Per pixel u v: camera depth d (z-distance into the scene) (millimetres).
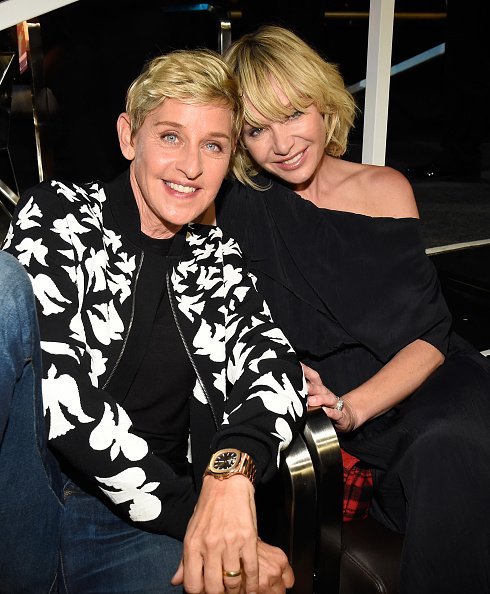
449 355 1787
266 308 1530
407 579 1467
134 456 1238
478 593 1518
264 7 5309
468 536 1501
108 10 3396
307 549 1387
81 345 1285
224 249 1566
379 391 1646
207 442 1513
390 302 1733
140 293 1401
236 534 1166
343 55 7957
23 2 1430
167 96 1282
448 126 5645
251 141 1706
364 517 1587
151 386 1436
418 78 8125
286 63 1609
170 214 1353
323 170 1854
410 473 1481
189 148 1310
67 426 1208
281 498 1548
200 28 3443
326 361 1777
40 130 3482
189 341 1443
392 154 6211
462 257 3695
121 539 1358
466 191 5148
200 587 1193
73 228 1368
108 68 3441
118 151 3516
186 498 1290
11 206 3895
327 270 1729
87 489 1404
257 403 1319
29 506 1137
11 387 979
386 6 2350
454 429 1503
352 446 1581
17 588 1210
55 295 1279
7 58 3502
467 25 5410
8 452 1069
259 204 1745
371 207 1823
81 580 1319
